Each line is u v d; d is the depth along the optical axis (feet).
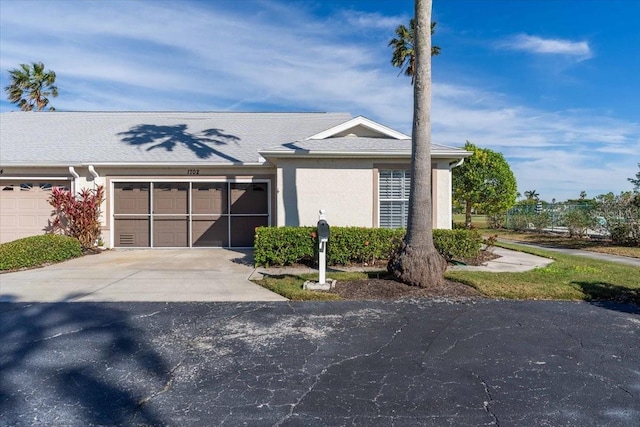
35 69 95.81
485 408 10.37
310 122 56.29
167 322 17.53
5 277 27.48
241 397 10.98
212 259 35.94
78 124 54.34
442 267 23.81
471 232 33.35
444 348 14.52
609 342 15.15
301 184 35.86
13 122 54.85
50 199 42.29
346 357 13.73
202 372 12.57
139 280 26.48
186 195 44.47
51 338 15.48
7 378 12.04
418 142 24.30
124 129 52.39
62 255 34.96
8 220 43.14
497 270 29.53
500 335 15.87
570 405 10.53
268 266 31.40
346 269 30.45
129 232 44.42
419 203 24.14
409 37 78.18
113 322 17.49
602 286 23.54
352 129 40.37
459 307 19.76
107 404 10.57
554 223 76.54
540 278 25.88
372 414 10.09
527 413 10.12
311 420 9.82
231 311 19.24
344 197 35.99
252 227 44.78
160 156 44.01
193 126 54.39
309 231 31.40
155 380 12.00
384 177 36.35
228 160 43.21
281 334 16.02
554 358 13.65
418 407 10.43
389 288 23.00
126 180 43.78
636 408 10.39
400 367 12.91
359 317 18.20
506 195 79.71
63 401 10.70
